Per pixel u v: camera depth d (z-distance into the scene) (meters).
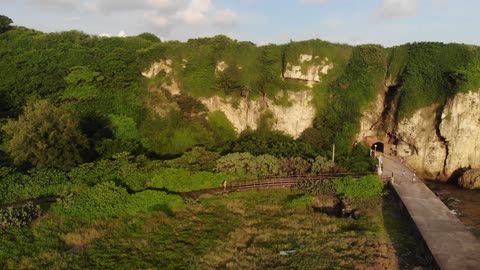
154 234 23.94
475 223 27.08
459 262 18.77
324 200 30.66
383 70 45.28
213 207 28.83
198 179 32.12
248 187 32.59
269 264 20.34
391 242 22.89
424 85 41.88
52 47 48.91
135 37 51.03
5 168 29.75
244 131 45.78
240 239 23.70
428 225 23.23
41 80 44.94
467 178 37.00
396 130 42.53
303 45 45.12
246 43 47.53
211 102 45.22
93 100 42.41
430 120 41.22
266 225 25.94
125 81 44.41
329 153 38.91
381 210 28.09
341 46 46.41
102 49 48.31
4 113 40.78
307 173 34.62
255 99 45.31
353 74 45.22
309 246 22.42
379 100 44.88
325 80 45.50
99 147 34.84
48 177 29.53
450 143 40.00
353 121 43.19
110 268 19.77
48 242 22.08
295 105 44.66
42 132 31.27
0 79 44.66
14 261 19.89
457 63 41.03
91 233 23.30
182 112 43.53
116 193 26.94
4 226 22.73
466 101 38.97
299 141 42.34
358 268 19.56
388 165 37.91
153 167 32.41
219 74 46.19
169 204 28.09
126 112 42.53
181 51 46.22
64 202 25.73
